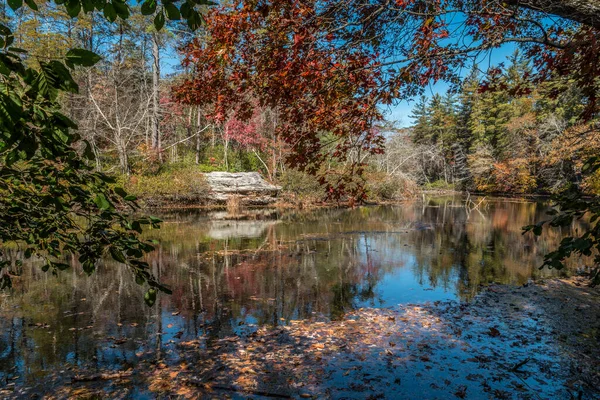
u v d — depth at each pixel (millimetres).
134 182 19641
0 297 6254
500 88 3361
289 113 3277
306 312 5746
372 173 30969
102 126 21938
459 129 43406
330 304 6129
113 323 5203
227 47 2646
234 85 2949
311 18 2516
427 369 3914
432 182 48156
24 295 6371
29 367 3961
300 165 3332
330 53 2688
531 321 5297
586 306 5930
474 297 6508
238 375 3801
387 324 5207
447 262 9250
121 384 3625
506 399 3363
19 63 1075
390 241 12219
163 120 26297
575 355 4207
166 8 1272
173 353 4309
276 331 4965
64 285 6973
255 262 9141
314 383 3650
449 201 30234
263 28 2791
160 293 6613
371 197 29938
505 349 4379
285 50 2607
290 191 25938
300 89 2713
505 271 8375
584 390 3490
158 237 12688
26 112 1150
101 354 4270
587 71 2641
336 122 2967
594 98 3184
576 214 1772
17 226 1839
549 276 7914
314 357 4199
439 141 45875
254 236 13055
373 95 2838
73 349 4387
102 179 1609
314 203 25203
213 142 29109
